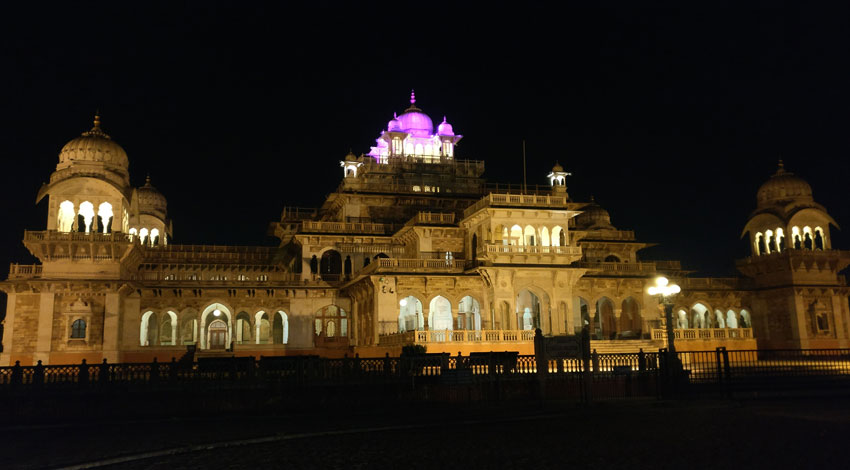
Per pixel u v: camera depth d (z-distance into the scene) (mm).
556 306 53688
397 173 68562
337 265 66250
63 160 53750
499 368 30156
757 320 64062
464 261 55656
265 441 20172
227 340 70500
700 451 17219
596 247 71250
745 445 17953
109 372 26969
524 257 53500
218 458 17562
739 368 34312
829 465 15359
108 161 54000
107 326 51688
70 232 51312
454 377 28812
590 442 18844
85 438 21391
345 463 16562
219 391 27500
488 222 54750
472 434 20781
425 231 59188
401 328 62438
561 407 26953
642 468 15344
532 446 18375
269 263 72062
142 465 16859
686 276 66812
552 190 67500
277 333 73062
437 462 16453
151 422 25188
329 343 62438
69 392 26234
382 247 64250
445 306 60875
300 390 28188
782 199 61469
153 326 69312
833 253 60000
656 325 62000
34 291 52062
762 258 62375
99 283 51625
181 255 69125
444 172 70062
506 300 52969
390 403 28562
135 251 54625
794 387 31156
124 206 54062
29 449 19438
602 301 66562
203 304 61125
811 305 59844
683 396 29422
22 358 50938
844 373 33656
